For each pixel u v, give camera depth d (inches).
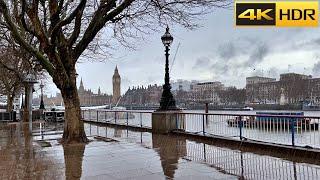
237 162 360.2
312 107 2502.5
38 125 1069.8
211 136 540.7
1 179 307.3
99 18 555.5
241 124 488.7
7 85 1478.8
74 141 549.6
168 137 603.5
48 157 417.7
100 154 429.7
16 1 558.6
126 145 508.1
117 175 311.0
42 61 546.9
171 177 297.7
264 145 435.8
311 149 382.3
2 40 1162.0
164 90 672.4
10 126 1045.2
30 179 304.8
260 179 284.4
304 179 279.6
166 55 668.7
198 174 306.7
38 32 519.5
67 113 560.4
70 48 550.3
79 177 307.1
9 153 457.7
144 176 304.2
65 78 546.3
